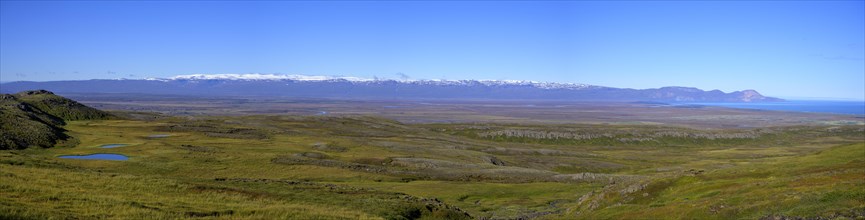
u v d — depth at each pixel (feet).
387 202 185.57
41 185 142.00
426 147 506.48
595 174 350.43
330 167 326.24
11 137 340.59
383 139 574.15
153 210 123.95
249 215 131.85
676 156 586.45
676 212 158.10
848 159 274.36
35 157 244.63
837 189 139.85
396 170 336.90
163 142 404.36
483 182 309.42
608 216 178.40
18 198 118.01
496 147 577.02
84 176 168.25
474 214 210.59
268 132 566.77
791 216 128.57
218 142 431.84
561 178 334.85
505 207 231.30
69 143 376.68
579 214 201.36
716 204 154.40
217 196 161.58
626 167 477.36
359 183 282.15
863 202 123.75
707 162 492.95
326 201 177.68
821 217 121.80
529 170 363.97
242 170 301.63
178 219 117.80
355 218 143.54
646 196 203.62
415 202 194.49
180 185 171.63
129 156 324.19
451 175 329.31
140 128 518.37
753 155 586.45
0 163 192.75
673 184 214.48
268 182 213.25
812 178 170.60
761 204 142.82
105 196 135.95
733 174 220.64
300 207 152.87
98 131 470.80
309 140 493.77
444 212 188.55
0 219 93.15
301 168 317.01
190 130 527.81
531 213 217.56
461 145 573.33
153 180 175.01
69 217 105.70
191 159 322.14
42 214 103.76
